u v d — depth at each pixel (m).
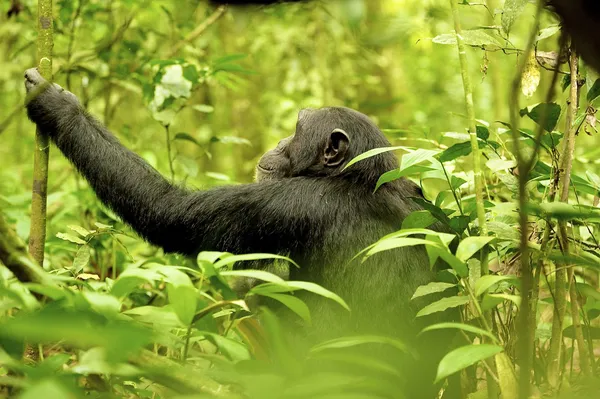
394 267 6.56
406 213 7.12
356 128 7.63
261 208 7.20
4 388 4.71
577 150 11.52
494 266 7.75
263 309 4.18
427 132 8.33
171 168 8.90
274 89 19.58
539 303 7.25
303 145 7.88
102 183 7.52
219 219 7.29
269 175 8.27
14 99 16.27
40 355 5.41
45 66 6.41
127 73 10.41
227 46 17.34
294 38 17.98
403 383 5.55
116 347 3.20
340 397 3.81
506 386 4.80
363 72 18.98
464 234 6.31
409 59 23.56
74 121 7.57
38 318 3.01
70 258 9.07
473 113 5.84
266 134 18.02
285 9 11.46
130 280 4.22
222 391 4.18
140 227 7.55
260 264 7.39
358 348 6.29
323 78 17.38
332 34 17.66
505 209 5.47
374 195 7.20
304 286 4.34
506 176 5.93
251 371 4.38
